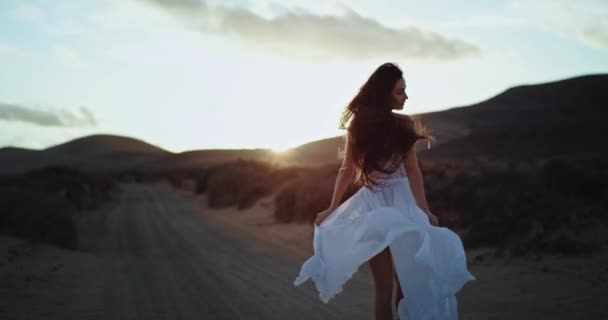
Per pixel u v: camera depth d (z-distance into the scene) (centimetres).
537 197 1562
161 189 7806
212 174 5834
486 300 882
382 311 403
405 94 417
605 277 952
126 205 4509
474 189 1750
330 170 2817
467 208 1656
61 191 4381
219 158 17888
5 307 934
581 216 1435
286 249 1794
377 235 397
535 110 11512
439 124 11856
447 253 395
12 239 1727
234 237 2198
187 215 3494
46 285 1141
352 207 423
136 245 2000
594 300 816
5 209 1847
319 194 2377
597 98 11306
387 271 407
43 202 2033
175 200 5216
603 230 1316
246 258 1611
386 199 416
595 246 1197
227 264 1495
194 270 1391
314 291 1072
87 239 2173
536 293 898
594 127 8925
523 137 9000
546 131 9056
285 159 12800
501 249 1286
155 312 919
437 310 382
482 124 11181
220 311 917
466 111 12506
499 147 8769
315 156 13025
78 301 1004
